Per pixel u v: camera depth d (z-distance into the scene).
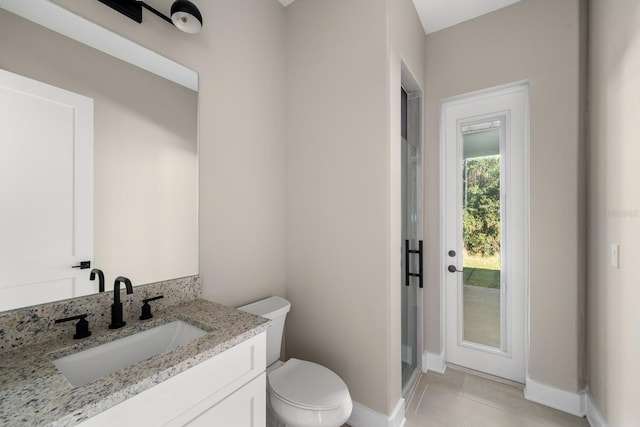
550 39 1.80
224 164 1.48
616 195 1.33
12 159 0.81
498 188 2.09
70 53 0.94
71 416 0.56
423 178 2.23
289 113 1.89
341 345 1.64
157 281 1.18
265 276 1.74
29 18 0.85
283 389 1.29
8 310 0.81
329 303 1.69
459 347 2.23
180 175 1.28
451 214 2.26
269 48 1.78
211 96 1.42
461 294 2.22
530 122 1.85
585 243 1.70
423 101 2.21
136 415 0.68
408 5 1.81
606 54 1.44
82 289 0.96
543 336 1.80
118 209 1.06
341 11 1.65
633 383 1.19
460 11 2.00
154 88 1.18
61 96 0.92
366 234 1.55
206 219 1.39
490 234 2.12
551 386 1.76
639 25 1.13
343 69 1.63
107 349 0.92
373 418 1.50
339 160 1.65
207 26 1.40
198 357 0.80
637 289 1.16
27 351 0.82
